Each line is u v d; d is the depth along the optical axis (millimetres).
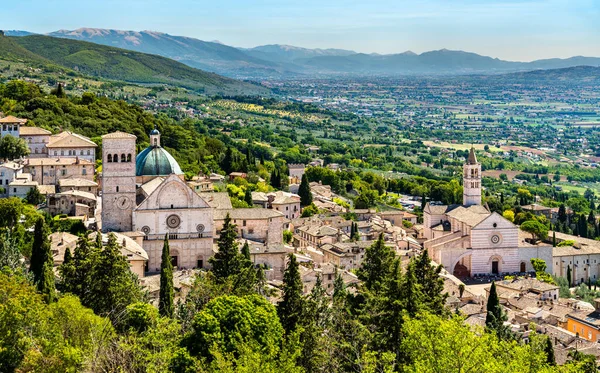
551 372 102812
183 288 169750
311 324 121000
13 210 188500
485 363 96688
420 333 105500
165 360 100875
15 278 115062
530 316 195625
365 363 108438
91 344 99812
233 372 95188
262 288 159500
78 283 133625
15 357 97562
